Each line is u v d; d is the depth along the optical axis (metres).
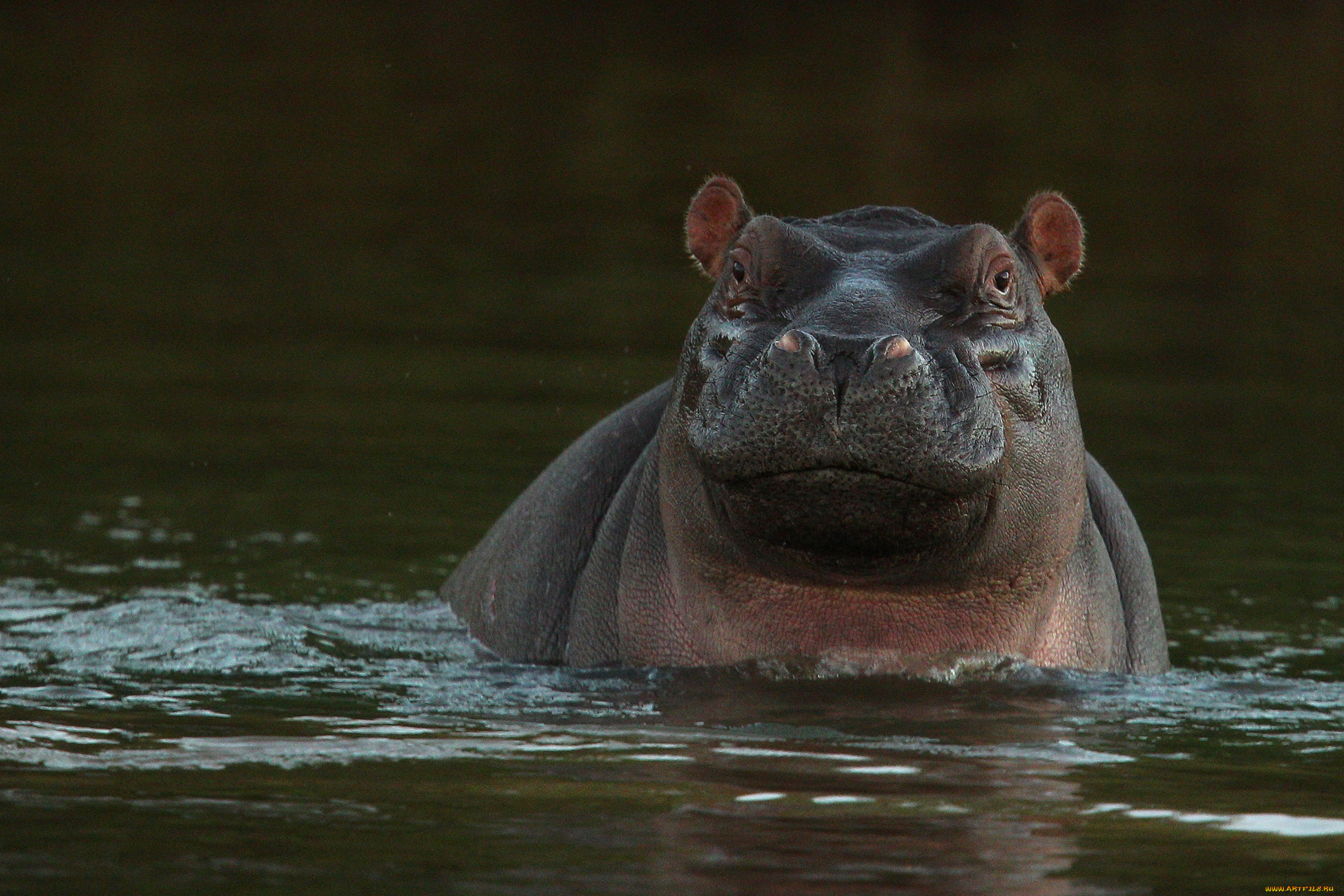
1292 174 102.50
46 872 16.66
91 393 56.00
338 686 26.17
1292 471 47.69
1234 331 68.88
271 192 96.38
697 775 20.59
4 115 115.25
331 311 70.12
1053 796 20.05
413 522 41.69
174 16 156.50
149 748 21.62
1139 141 110.81
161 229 87.12
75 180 98.19
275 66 134.88
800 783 20.30
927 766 21.31
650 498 28.20
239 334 65.69
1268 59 142.12
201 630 30.39
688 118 115.38
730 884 16.53
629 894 16.19
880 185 92.19
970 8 162.00
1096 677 27.11
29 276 75.94
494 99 123.44
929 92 125.56
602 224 88.88
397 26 153.12
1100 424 53.03
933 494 22.53
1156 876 17.16
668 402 28.14
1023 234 29.02
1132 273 80.12
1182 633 32.94
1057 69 135.38
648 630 27.42
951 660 26.34
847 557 23.70
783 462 22.22
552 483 32.03
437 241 84.88
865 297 24.05
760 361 22.45
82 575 35.72
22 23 149.75
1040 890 16.61
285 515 42.09
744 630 26.44
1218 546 40.06
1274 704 25.97
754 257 25.31
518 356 61.59
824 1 164.88
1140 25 156.25
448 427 51.75
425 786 19.94
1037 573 26.08
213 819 18.42
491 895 16.14
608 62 136.75
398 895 16.14
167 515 41.75
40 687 25.64
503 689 25.89
